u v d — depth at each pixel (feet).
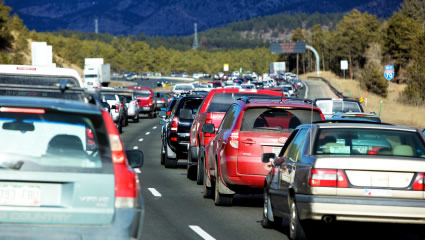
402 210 73.10
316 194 74.08
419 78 564.71
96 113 48.98
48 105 48.44
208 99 147.74
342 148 78.07
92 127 49.39
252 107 106.83
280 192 85.76
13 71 107.14
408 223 73.67
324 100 253.24
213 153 119.34
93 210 47.85
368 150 78.28
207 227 94.38
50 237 47.01
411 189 73.72
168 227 93.76
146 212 107.65
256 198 127.75
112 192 48.32
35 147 68.95
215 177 116.98
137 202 49.47
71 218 47.47
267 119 108.06
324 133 79.46
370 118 182.70
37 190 47.60
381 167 74.08
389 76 359.87
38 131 72.69
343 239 85.97
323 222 75.87
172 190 136.98
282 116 108.37
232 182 106.73
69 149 49.42
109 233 47.73
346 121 86.12
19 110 48.32
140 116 476.54
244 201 122.62
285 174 84.64
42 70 107.65
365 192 73.56
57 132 75.77
